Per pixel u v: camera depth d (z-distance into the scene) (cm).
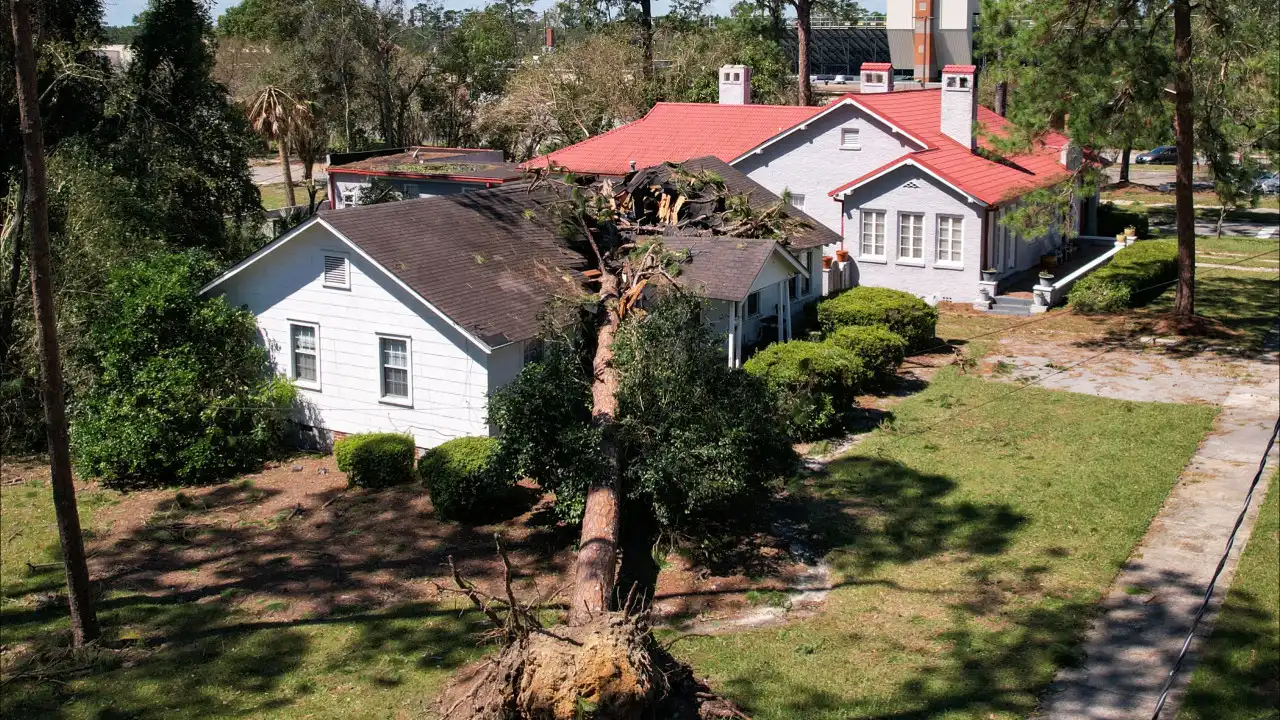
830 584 1509
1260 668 1243
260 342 2233
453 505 1767
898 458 1950
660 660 1199
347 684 1312
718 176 2731
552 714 1049
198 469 2061
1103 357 2583
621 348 1664
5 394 2348
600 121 5231
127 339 2130
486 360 1966
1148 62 2509
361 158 4247
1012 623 1362
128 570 1694
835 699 1212
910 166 3139
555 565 1602
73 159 2608
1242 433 2019
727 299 2189
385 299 2056
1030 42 2633
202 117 3206
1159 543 1575
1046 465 1886
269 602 1551
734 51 5456
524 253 2280
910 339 2623
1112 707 1173
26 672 1384
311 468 2106
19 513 1975
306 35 6038
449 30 6544
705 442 1545
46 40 2773
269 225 3841
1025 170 3409
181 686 1328
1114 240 3834
